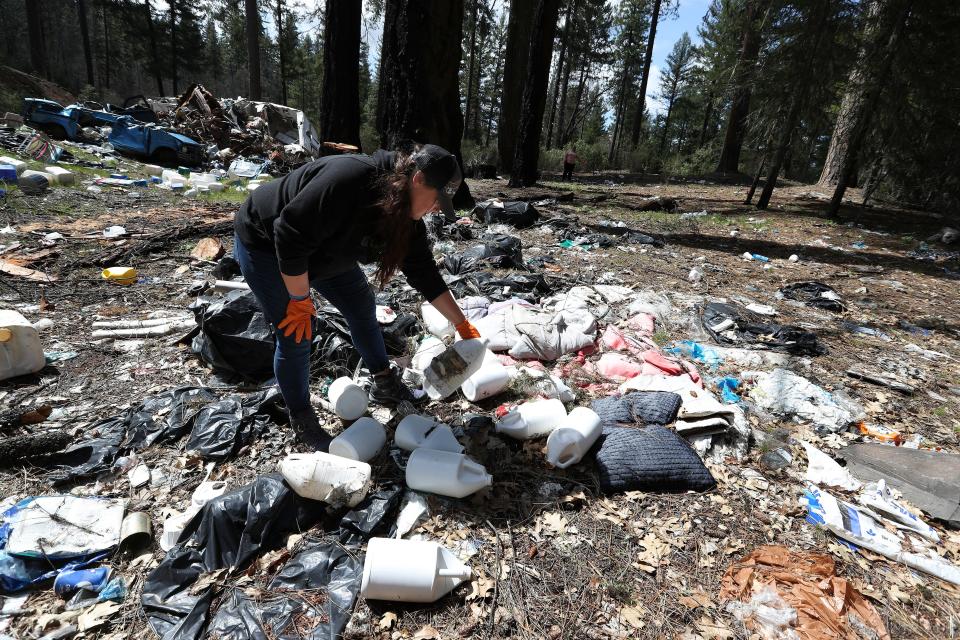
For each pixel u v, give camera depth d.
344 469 2.20
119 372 3.31
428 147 1.92
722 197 14.80
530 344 3.83
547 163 25.30
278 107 16.33
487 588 1.96
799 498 2.59
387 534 2.19
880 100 10.19
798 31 10.56
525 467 2.66
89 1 48.25
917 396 3.78
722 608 1.94
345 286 2.64
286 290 2.33
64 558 1.95
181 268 5.20
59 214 6.73
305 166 2.08
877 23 9.91
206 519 2.07
